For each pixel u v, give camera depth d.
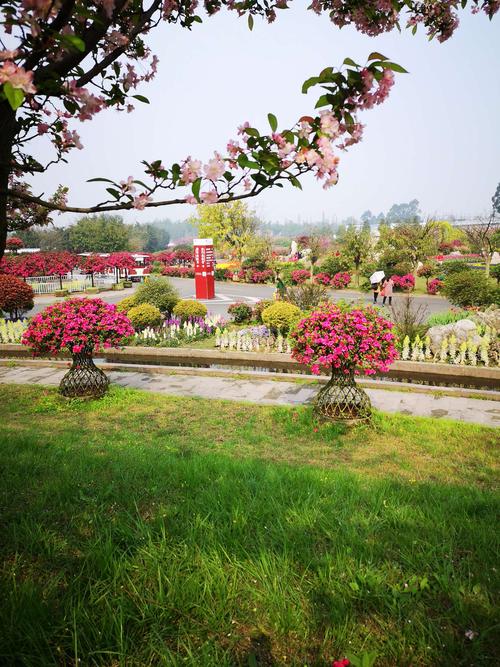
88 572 2.26
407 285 26.80
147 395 8.81
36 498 3.29
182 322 16.58
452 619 2.00
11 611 1.92
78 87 1.84
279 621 1.96
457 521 3.07
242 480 3.90
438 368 9.76
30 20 1.40
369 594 2.14
